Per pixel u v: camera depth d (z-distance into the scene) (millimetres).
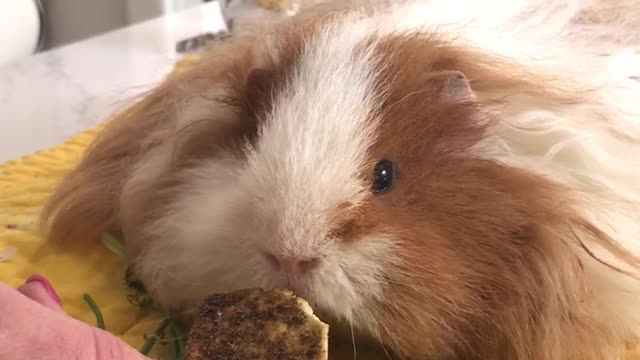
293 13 281
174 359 220
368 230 189
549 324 203
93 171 271
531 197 203
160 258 233
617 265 211
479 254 200
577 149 217
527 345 204
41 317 149
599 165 220
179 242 221
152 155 248
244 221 199
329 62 214
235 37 273
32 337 146
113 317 240
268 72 218
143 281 246
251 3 381
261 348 176
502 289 203
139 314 244
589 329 208
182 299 234
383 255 189
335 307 192
